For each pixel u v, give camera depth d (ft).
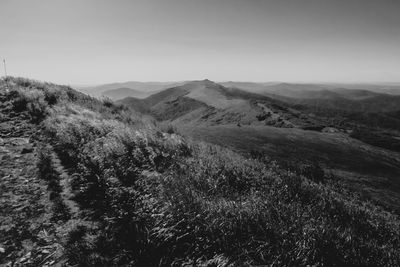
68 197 19.75
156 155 24.68
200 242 13.98
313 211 17.97
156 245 14.19
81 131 31.04
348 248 14.06
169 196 17.08
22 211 17.71
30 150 28.71
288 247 13.12
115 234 15.38
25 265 13.24
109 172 21.72
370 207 28.09
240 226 14.29
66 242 14.82
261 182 21.79
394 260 14.07
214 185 19.22
